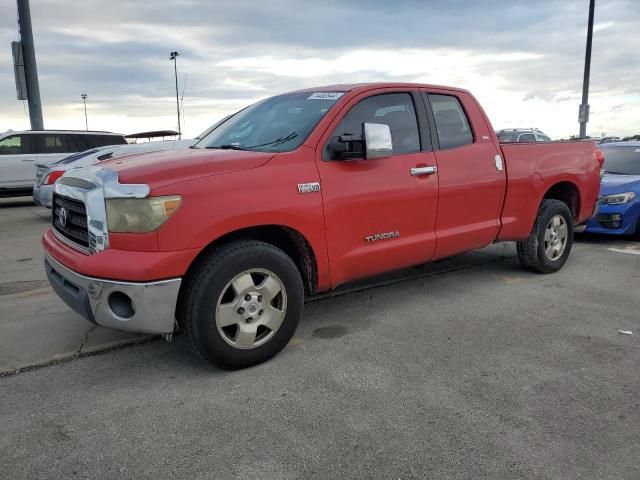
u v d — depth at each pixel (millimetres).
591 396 3209
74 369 3670
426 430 2855
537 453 2650
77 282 3367
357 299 5148
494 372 3537
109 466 2588
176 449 2717
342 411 3059
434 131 4742
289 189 3682
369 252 4211
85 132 15258
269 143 4105
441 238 4719
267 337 3660
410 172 4422
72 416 3049
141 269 3137
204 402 3184
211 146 4512
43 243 4133
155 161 3557
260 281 3609
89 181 3500
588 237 8492
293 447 2719
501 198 5234
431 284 5637
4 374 3594
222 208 3361
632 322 4461
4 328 4418
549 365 3641
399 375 3506
